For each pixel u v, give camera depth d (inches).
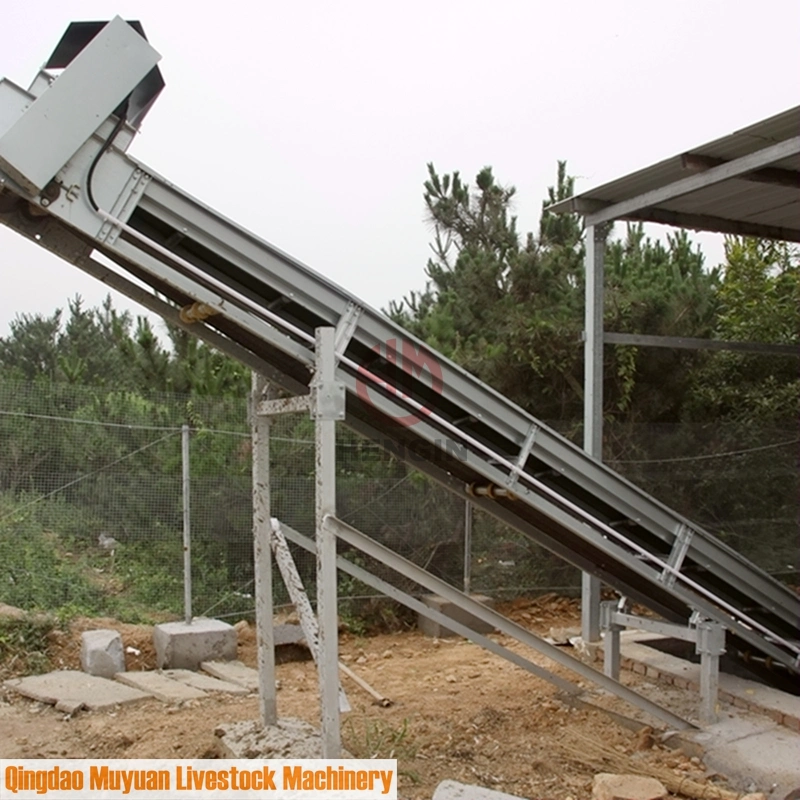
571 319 455.8
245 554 380.5
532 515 237.1
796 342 492.1
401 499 395.5
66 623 307.0
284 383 211.6
